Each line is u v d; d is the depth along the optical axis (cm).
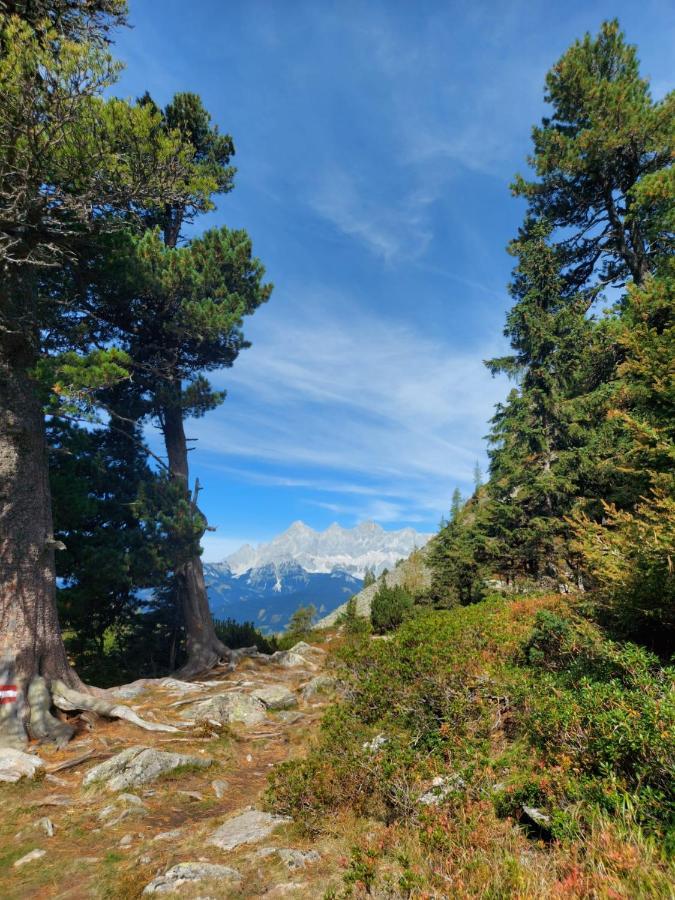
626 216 1777
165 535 1808
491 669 741
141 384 2098
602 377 1889
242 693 1295
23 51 841
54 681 1028
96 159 1029
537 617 832
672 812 352
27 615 1005
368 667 939
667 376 985
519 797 447
